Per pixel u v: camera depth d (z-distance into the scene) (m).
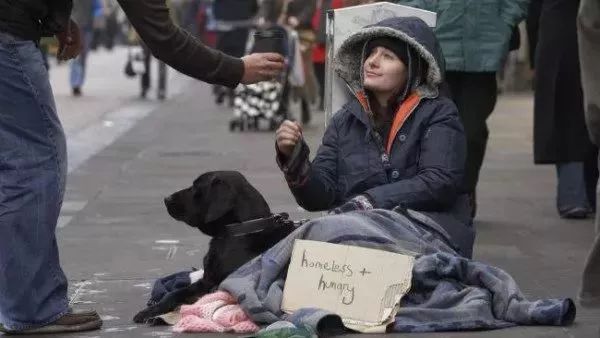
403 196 12.72
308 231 12.29
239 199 12.47
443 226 12.69
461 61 18.08
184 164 27.47
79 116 40.91
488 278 12.09
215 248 12.56
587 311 12.68
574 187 19.83
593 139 12.64
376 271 11.88
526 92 51.62
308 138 33.19
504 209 20.97
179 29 11.74
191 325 11.94
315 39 40.72
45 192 11.66
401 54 12.98
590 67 12.48
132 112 43.44
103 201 21.75
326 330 11.57
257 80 12.18
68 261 16.12
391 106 13.32
